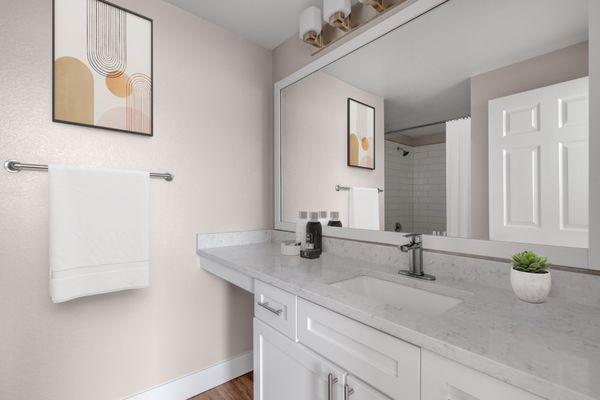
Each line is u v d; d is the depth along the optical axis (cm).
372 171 137
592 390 43
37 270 119
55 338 123
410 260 115
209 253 153
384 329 69
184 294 159
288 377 100
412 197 122
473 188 103
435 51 113
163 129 151
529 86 91
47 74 120
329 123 157
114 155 136
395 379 68
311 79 168
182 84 158
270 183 197
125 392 140
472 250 104
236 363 178
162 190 151
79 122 126
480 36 102
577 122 81
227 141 176
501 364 50
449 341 58
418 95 119
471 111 104
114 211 127
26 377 117
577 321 69
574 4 83
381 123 133
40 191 119
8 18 112
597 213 78
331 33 155
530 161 90
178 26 157
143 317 146
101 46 132
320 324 88
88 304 131
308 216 170
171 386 153
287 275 109
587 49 80
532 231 90
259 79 192
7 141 112
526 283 78
